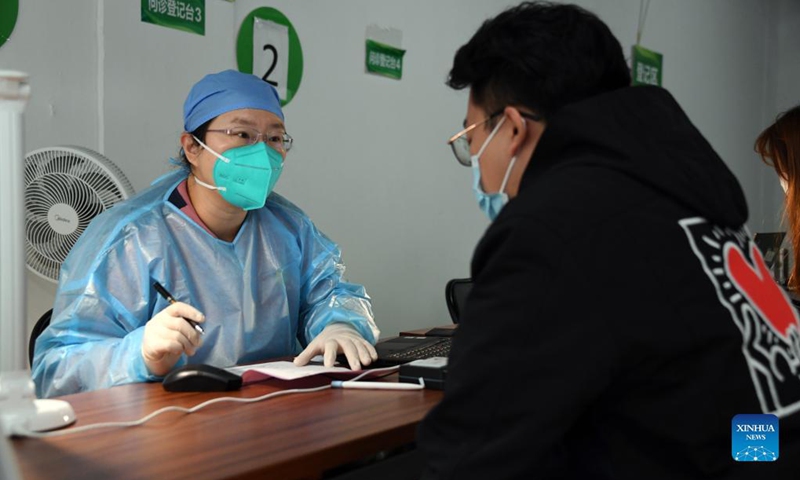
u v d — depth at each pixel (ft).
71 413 3.62
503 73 3.25
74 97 7.96
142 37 8.44
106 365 5.01
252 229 6.45
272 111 6.20
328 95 10.68
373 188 11.44
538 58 3.11
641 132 2.93
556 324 2.56
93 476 2.85
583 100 3.01
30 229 6.57
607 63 3.16
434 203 12.53
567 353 2.53
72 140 7.95
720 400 2.58
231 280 6.16
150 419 3.70
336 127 10.82
